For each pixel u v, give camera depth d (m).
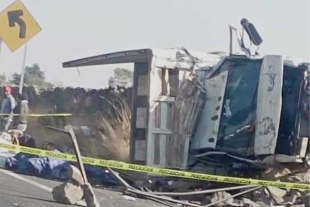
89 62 43.31
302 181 36.28
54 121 53.69
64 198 27.38
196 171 37.66
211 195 33.25
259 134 36.22
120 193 32.66
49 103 66.81
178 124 37.94
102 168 35.75
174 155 37.81
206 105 37.78
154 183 35.88
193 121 37.81
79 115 54.34
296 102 35.88
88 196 27.55
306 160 36.66
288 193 34.41
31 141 47.09
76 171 27.78
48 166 35.72
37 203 26.78
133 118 38.75
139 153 38.28
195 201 33.19
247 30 39.03
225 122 37.12
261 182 34.00
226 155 37.09
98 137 47.25
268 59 36.06
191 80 38.16
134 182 36.12
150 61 37.88
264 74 36.19
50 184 32.72
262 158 36.47
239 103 36.91
